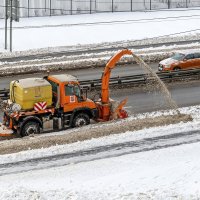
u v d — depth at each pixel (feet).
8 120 156.56
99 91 199.93
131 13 394.52
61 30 329.72
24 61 252.21
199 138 153.48
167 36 321.32
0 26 338.13
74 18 372.17
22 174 131.64
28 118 153.69
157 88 204.23
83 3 401.70
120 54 162.81
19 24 345.72
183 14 391.65
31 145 147.23
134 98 192.44
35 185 122.83
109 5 406.21
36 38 308.19
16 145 147.13
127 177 125.49
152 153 142.82
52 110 156.87
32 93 153.38
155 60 255.29
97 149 146.41
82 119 162.40
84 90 197.47
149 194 112.98
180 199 109.50
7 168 135.23
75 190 117.39
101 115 166.40
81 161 139.13
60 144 148.87
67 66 238.89
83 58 258.37
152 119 167.43
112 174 129.29
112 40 309.42
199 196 111.04
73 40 307.58
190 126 162.40
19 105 153.28
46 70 233.35
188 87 207.10
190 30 339.57
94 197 112.47
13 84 156.25
